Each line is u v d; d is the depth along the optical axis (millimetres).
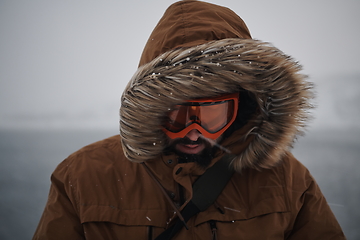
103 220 781
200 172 882
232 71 809
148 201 834
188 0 1002
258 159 885
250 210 842
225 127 890
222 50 826
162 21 997
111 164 915
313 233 863
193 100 823
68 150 10391
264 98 888
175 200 852
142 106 814
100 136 19578
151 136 835
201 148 893
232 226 812
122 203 828
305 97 882
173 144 894
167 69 809
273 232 796
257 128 905
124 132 851
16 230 2801
